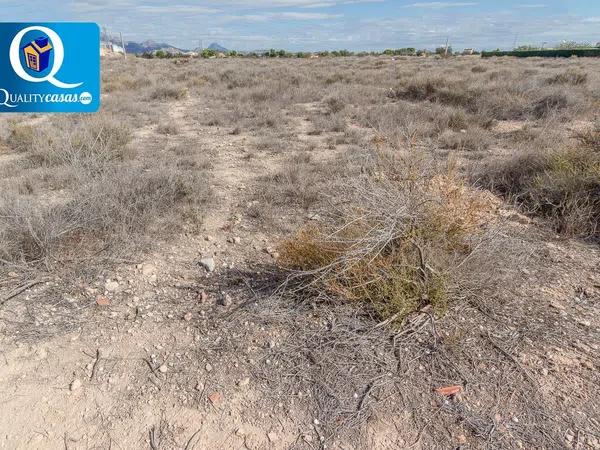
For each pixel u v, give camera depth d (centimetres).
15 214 412
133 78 2189
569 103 1164
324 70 2780
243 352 300
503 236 402
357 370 283
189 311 343
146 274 392
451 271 334
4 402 266
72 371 288
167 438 245
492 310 335
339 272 318
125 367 291
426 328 313
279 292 356
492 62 3316
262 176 690
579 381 272
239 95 1617
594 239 455
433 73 2227
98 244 429
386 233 315
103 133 841
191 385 277
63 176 615
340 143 930
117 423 254
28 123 1134
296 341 307
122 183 521
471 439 240
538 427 245
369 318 323
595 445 235
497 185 617
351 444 240
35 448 240
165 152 841
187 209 520
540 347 299
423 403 261
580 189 504
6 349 304
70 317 336
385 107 1252
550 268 397
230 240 461
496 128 1066
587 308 340
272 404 263
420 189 363
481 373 279
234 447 240
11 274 380
